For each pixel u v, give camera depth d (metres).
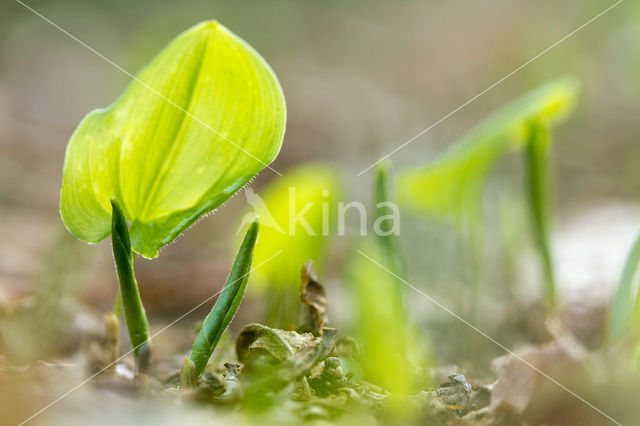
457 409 0.32
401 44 1.77
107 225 0.33
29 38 1.87
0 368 0.33
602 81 1.22
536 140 0.39
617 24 1.32
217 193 0.33
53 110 1.51
